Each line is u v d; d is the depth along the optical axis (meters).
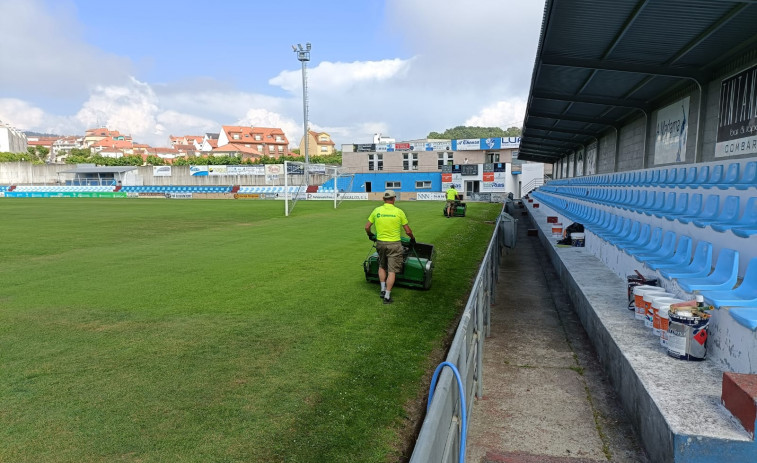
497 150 50.12
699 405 2.87
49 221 20.61
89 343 5.25
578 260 8.29
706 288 4.20
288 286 8.09
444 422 1.79
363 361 4.79
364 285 8.22
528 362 4.71
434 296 7.62
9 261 10.57
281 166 53.53
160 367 4.57
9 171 64.12
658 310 3.96
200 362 4.70
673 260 5.63
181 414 3.67
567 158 31.58
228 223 20.05
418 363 4.82
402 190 49.97
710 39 8.16
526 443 3.22
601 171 20.47
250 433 3.41
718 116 9.67
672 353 3.66
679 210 7.85
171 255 11.42
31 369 4.52
